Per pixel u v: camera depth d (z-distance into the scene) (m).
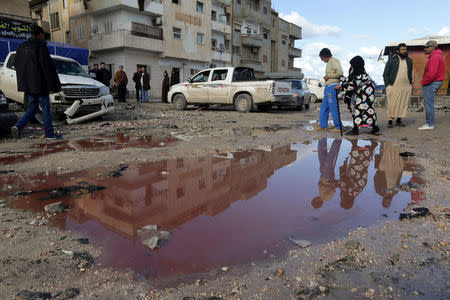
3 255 1.71
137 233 2.00
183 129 6.88
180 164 3.78
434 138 5.68
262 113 11.84
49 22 30.31
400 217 2.26
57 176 3.25
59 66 8.06
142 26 25.88
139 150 4.54
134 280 1.50
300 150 4.70
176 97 13.00
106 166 3.64
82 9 27.08
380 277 1.53
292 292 1.41
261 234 2.00
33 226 2.09
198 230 2.05
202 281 1.49
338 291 1.42
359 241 1.91
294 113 12.33
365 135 6.26
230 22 36.94
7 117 5.59
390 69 7.11
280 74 29.03
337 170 3.57
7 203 2.51
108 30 26.48
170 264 1.64
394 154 4.43
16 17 18.25
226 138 5.71
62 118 7.54
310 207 2.47
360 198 2.67
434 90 6.49
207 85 12.20
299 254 1.75
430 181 3.14
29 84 5.16
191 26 30.55
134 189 2.86
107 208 2.42
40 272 1.56
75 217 2.25
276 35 46.88
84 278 1.51
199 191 2.82
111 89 23.17
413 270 1.60
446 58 17.09
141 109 12.79
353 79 6.19
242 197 2.69
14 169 3.49
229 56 36.88
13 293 1.39
